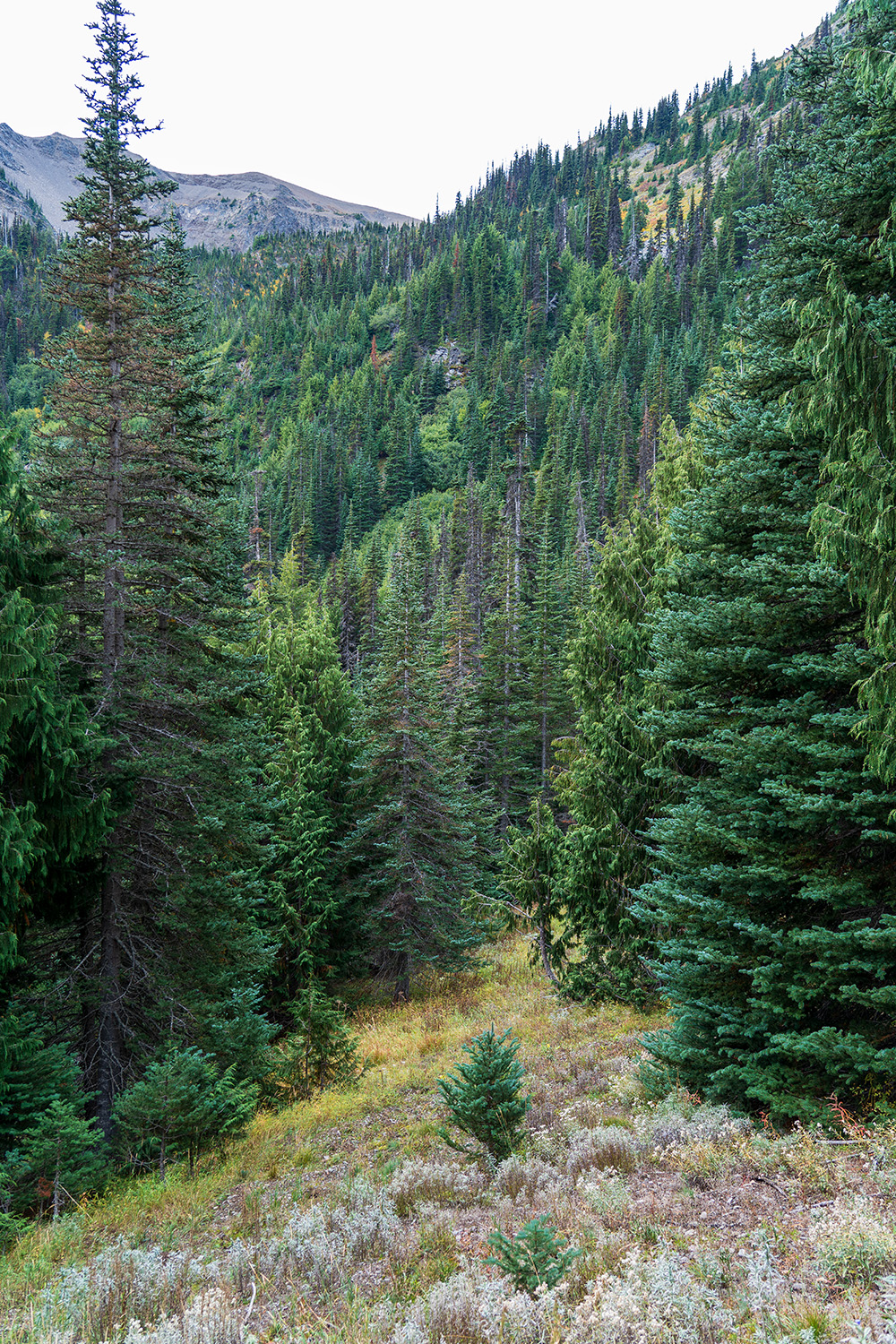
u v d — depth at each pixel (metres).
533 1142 9.41
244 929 18.03
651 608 15.77
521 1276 5.36
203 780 16.08
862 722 7.69
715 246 164.38
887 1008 7.77
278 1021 23.25
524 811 37.66
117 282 15.43
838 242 7.93
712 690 10.19
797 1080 8.34
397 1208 8.38
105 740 12.84
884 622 7.36
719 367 10.45
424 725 26.70
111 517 15.27
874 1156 6.53
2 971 11.32
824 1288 4.76
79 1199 11.05
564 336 159.38
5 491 12.28
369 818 26.14
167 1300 6.31
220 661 17.78
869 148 7.87
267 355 186.75
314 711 28.45
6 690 10.73
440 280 182.25
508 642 39.81
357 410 144.00
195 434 17.44
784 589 8.87
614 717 15.74
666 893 10.06
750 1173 6.96
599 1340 4.35
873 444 7.29
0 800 10.90
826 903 8.93
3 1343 5.73
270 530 100.69
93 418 15.08
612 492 92.44
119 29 14.83
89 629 15.48
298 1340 5.09
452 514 100.25
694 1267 5.30
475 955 27.80
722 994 9.29
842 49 8.22
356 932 26.86
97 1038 14.58
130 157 15.66
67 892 13.56
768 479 9.43
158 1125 12.47
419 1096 15.08
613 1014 16.50
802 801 8.16
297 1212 8.94
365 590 67.00
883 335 7.37
